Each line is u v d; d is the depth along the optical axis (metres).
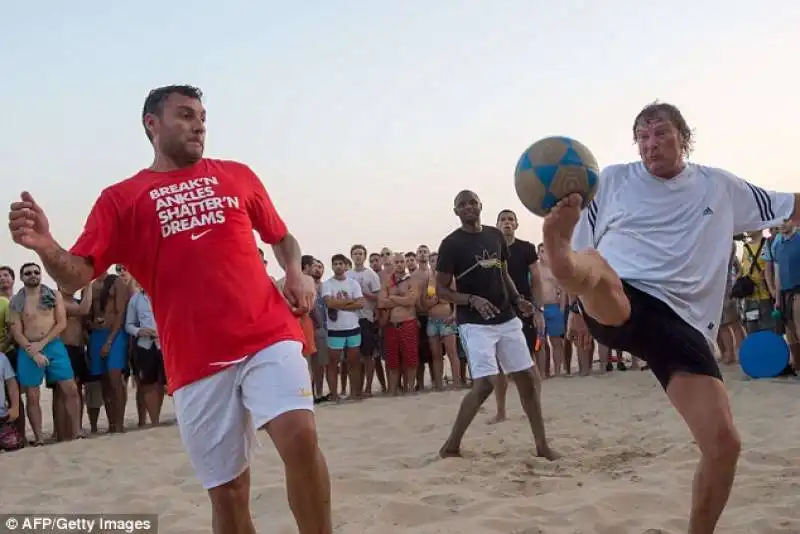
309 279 3.20
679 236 3.21
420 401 9.52
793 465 4.95
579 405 8.30
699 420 2.87
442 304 10.98
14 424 8.30
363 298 10.84
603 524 3.82
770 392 8.16
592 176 2.71
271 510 4.51
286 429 2.68
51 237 2.63
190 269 2.80
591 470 5.17
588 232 3.46
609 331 3.18
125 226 2.83
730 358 10.90
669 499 4.23
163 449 7.16
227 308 2.79
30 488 5.81
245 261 2.88
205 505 4.80
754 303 10.07
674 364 3.01
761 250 9.94
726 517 3.92
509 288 5.76
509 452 5.89
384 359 11.02
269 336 2.81
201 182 2.93
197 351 2.79
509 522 3.93
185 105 2.99
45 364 8.28
